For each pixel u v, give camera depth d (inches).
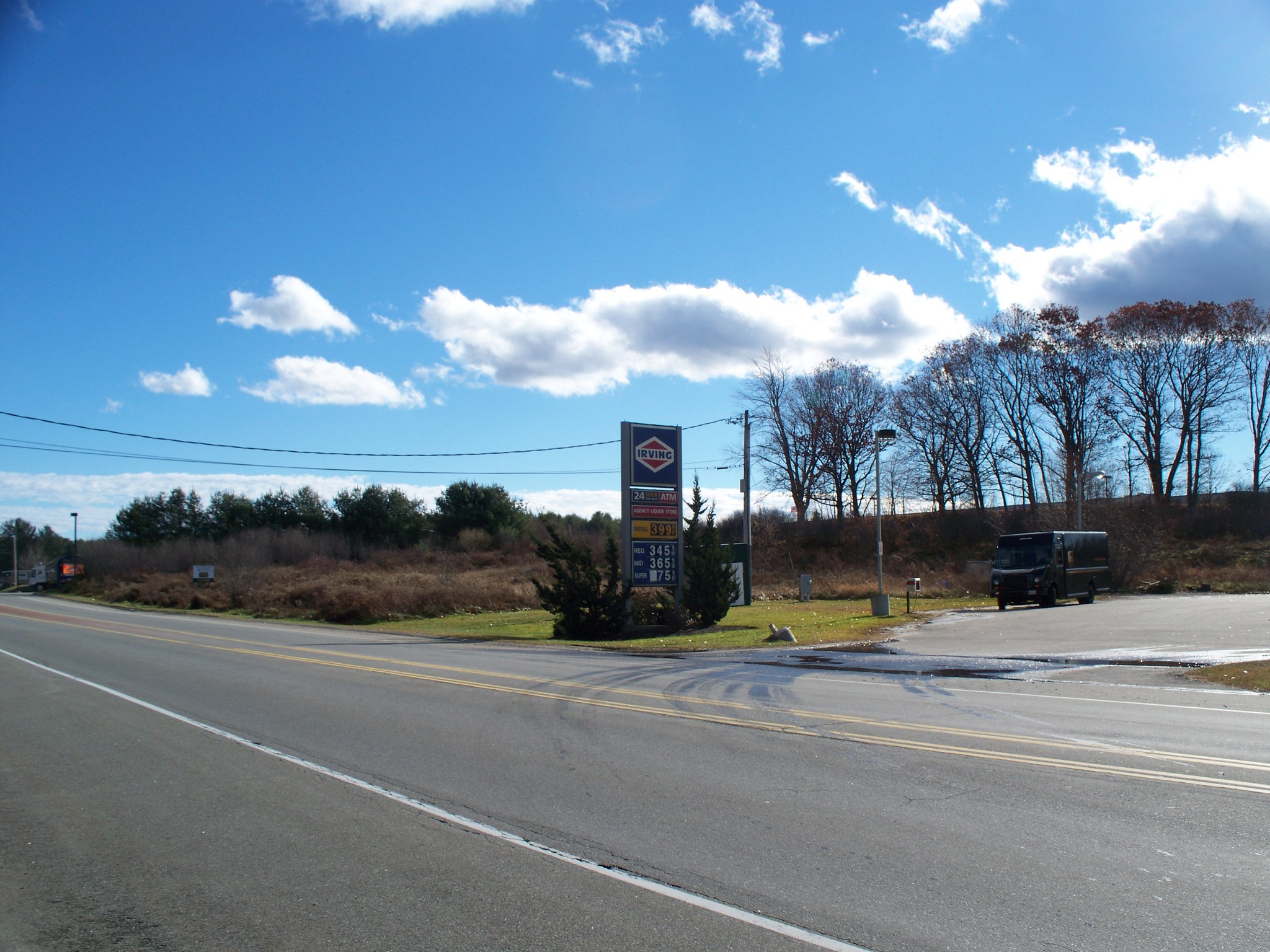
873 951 161.8
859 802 261.4
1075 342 2418.8
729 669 631.8
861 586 1787.6
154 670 669.9
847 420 2719.0
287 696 513.3
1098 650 700.0
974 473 2679.6
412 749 351.9
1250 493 2393.0
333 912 187.2
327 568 2787.9
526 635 1064.2
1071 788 272.5
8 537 5221.5
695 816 250.5
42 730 415.8
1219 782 278.5
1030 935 167.3
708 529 1084.5
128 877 212.5
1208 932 167.9
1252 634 780.0
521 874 207.2
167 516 3909.9
